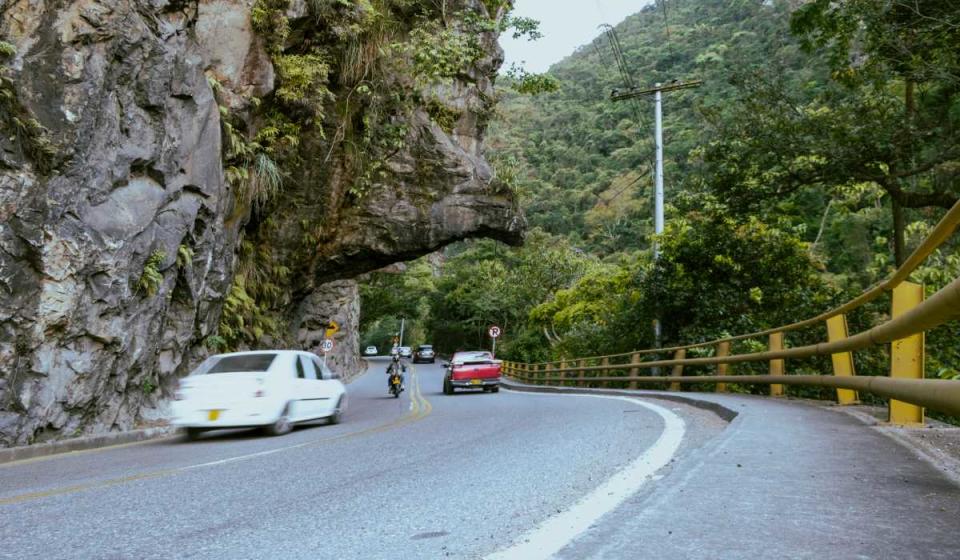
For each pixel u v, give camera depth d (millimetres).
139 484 6250
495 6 25453
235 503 5090
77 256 11016
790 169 18578
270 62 17359
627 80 28578
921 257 4746
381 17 20156
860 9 15703
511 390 27531
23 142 10508
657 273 23062
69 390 10969
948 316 3594
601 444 7199
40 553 3836
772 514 3285
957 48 15195
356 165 21484
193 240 14516
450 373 24750
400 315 79250
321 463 7129
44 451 10000
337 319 40188
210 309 16250
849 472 4227
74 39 11211
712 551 2748
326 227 22016
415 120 22906
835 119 17312
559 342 35562
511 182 25141
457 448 7680
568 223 83750
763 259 21891
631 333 25391
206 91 14820
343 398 13898
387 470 6316
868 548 2744
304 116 19297
